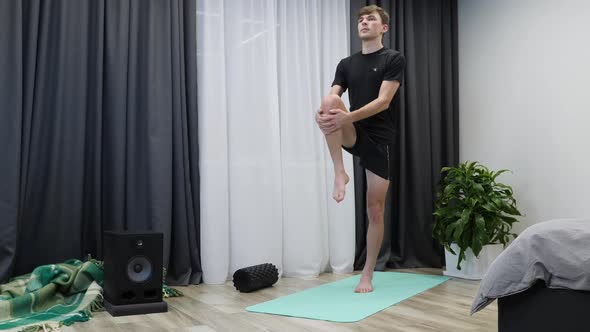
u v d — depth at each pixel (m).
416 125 4.17
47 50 2.97
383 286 3.15
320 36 3.98
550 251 1.52
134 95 3.21
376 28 3.00
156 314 2.41
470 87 4.32
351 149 2.99
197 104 3.45
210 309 2.53
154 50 3.26
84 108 3.02
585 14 3.49
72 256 2.95
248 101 3.61
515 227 3.91
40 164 2.94
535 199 3.77
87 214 3.07
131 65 3.20
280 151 3.71
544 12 3.75
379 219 3.04
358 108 3.06
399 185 4.11
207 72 3.44
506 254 1.63
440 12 4.39
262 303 2.64
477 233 3.37
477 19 4.26
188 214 3.32
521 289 1.55
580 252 1.47
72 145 2.99
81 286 2.63
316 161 3.86
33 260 2.89
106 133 3.15
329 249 3.88
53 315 2.26
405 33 4.23
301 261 3.68
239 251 3.50
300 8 3.86
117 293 2.39
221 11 3.50
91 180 3.08
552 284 1.52
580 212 3.48
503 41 4.05
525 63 3.88
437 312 2.42
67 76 3.00
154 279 2.47
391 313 2.41
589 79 3.46
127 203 3.16
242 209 3.53
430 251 4.13
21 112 2.84
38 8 2.92
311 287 3.20
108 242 2.52
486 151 4.16
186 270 3.28
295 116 3.79
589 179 3.43
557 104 3.65
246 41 3.63
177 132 3.30
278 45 3.79
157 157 3.21
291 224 3.70
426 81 4.28
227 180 3.47
